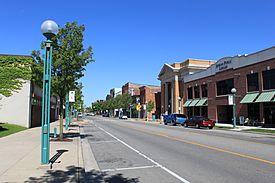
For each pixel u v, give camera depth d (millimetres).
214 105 49375
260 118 37562
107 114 135500
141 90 95500
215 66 49219
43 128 10133
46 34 10414
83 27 19812
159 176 9219
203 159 12312
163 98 74750
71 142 18906
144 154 14180
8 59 31625
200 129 36125
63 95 20000
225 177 8898
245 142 19328
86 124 48781
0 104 30953
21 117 31328
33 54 19703
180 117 46625
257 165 10828
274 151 14695
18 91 31484
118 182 8555
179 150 15328
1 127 26062
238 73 42656
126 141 20672
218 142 19312
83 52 20000
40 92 38219
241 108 41812
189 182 8336
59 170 9594
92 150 15992
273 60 35656
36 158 11656
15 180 8078
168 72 69938
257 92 38562
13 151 13594
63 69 19203
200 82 54656
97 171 10250
